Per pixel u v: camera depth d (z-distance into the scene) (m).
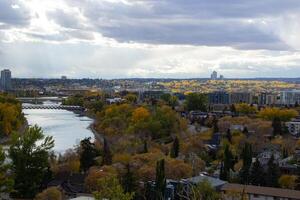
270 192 118.44
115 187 56.28
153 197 101.62
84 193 114.56
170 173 129.12
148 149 179.38
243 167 141.12
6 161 86.50
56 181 124.88
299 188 132.38
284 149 185.50
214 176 140.62
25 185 79.19
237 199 88.50
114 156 153.25
